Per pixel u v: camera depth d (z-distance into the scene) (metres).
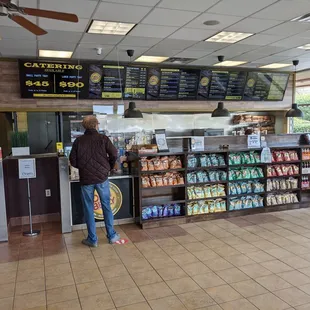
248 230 4.64
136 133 6.98
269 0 3.49
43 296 2.96
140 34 4.70
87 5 3.55
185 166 5.06
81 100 6.62
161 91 7.06
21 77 5.99
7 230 4.42
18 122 6.66
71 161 4.14
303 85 9.09
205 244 4.14
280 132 8.63
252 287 3.04
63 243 4.29
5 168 4.78
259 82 7.89
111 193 4.96
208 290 3.01
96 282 3.20
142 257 3.78
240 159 5.39
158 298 2.89
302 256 3.72
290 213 5.48
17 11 2.67
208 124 8.19
